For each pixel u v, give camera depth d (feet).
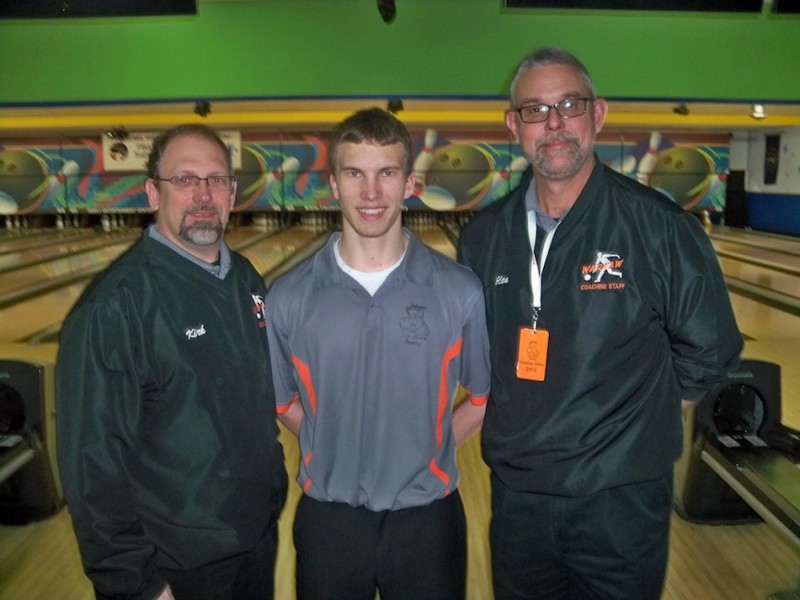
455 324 3.57
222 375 3.51
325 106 13.82
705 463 5.51
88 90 10.99
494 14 10.58
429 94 10.91
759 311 11.34
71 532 5.71
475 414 4.07
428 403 3.54
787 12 9.96
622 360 3.53
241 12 10.69
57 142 18.76
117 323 3.26
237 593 3.70
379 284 3.52
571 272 3.56
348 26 10.72
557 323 3.58
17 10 9.54
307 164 18.88
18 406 5.74
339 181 3.36
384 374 3.47
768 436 5.55
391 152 3.27
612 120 15.60
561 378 3.56
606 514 3.59
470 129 18.39
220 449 3.46
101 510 3.19
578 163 3.48
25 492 5.71
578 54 10.66
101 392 3.20
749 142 19.94
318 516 3.62
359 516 3.57
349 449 3.54
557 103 3.45
